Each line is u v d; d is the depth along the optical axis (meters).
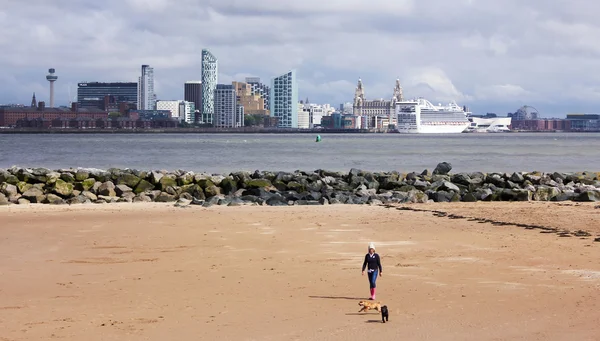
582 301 22.44
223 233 38.00
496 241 34.56
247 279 26.69
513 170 109.00
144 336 19.25
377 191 63.47
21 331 19.73
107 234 37.84
